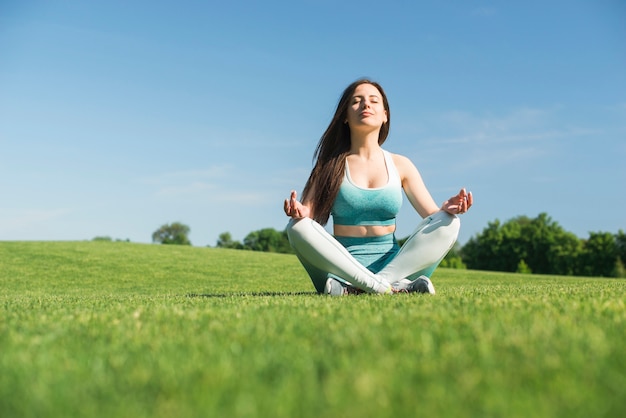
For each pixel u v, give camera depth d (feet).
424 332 6.94
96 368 5.47
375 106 17.15
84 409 4.24
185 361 5.65
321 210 16.76
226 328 7.82
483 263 191.31
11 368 5.58
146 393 4.63
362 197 16.44
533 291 15.92
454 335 6.77
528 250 182.60
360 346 6.17
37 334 7.82
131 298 17.54
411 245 15.65
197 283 42.98
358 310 9.60
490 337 6.55
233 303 12.52
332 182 16.65
